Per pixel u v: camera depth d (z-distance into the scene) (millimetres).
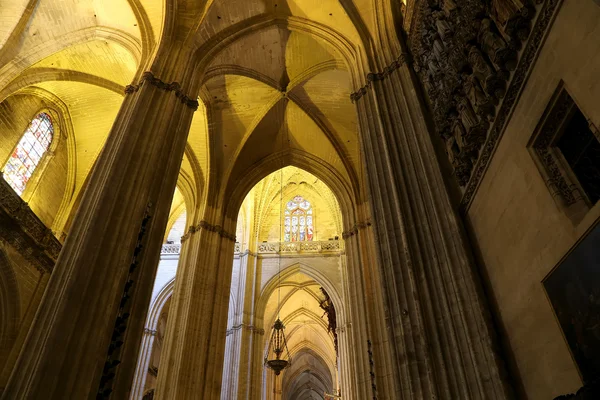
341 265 26203
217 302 16344
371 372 14078
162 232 9688
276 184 30344
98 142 18641
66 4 13227
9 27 12477
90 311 7691
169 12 12586
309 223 29359
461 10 7496
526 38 5781
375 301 15359
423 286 7781
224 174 19062
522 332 6051
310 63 17031
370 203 9555
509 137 6379
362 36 13008
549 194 5398
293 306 33094
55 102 17203
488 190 7133
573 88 4852
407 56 11203
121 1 13086
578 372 4746
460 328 7129
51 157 17203
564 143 5441
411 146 9555
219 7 13938
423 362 7117
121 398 7750
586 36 4578
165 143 10539
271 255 27062
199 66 13320
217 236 17688
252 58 16656
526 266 5945
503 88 6496
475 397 6473
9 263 13898
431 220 8391
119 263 8461
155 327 25641
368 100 11250
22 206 14281
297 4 14578
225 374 22609
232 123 18797
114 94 17328
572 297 4871
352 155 19172
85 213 8852
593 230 4523
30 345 7141
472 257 7598
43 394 6602
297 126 19453
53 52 13664
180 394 13578
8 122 15109
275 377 32438
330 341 34594
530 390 5836
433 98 9281
